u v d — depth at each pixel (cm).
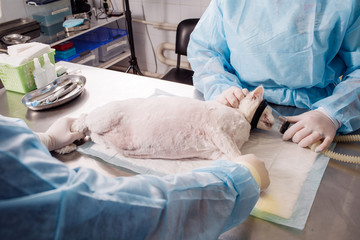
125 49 273
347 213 68
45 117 111
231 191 54
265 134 97
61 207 34
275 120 103
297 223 66
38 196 32
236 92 95
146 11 270
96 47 242
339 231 64
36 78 125
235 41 111
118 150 88
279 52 103
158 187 45
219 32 119
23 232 31
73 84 128
